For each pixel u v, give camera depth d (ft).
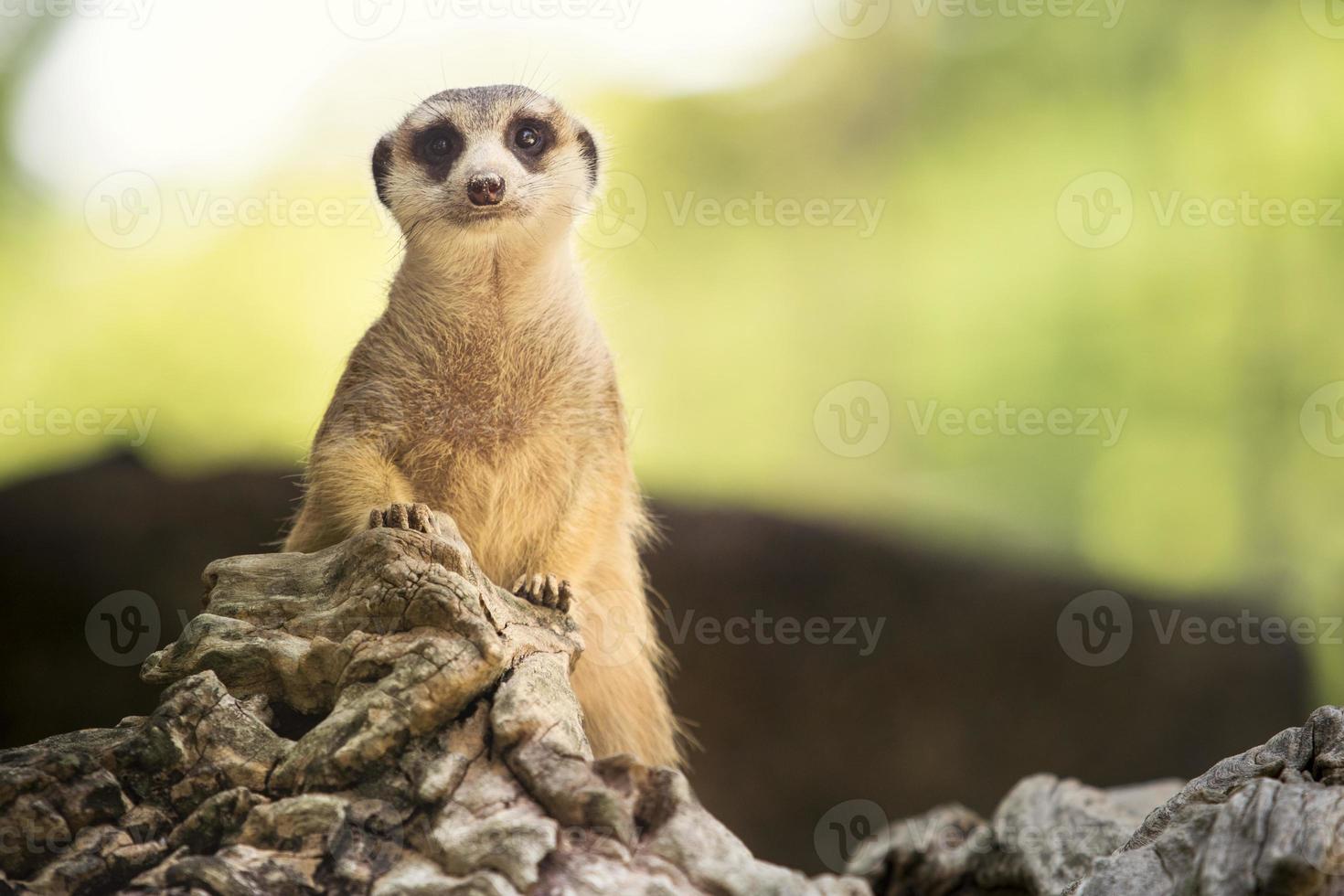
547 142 15.25
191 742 9.18
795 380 45.96
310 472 14.02
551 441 13.99
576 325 14.23
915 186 45.52
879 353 45.50
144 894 8.07
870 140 46.70
